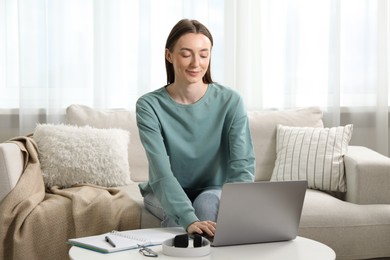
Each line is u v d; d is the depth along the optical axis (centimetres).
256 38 434
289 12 432
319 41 437
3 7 436
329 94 434
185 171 270
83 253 206
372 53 438
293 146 363
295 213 224
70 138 339
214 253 209
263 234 222
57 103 430
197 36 250
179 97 269
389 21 441
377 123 437
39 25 427
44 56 429
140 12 427
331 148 355
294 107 433
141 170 372
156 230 235
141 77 430
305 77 438
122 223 287
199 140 267
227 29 433
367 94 438
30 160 317
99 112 381
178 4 437
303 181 220
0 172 290
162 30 437
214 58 436
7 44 438
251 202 213
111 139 349
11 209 284
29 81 427
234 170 262
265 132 379
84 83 435
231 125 269
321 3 436
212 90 272
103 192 304
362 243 307
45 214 282
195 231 225
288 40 432
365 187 322
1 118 437
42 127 343
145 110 265
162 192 246
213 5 434
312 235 304
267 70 440
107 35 431
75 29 432
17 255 276
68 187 337
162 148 258
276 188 216
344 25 439
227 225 214
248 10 435
